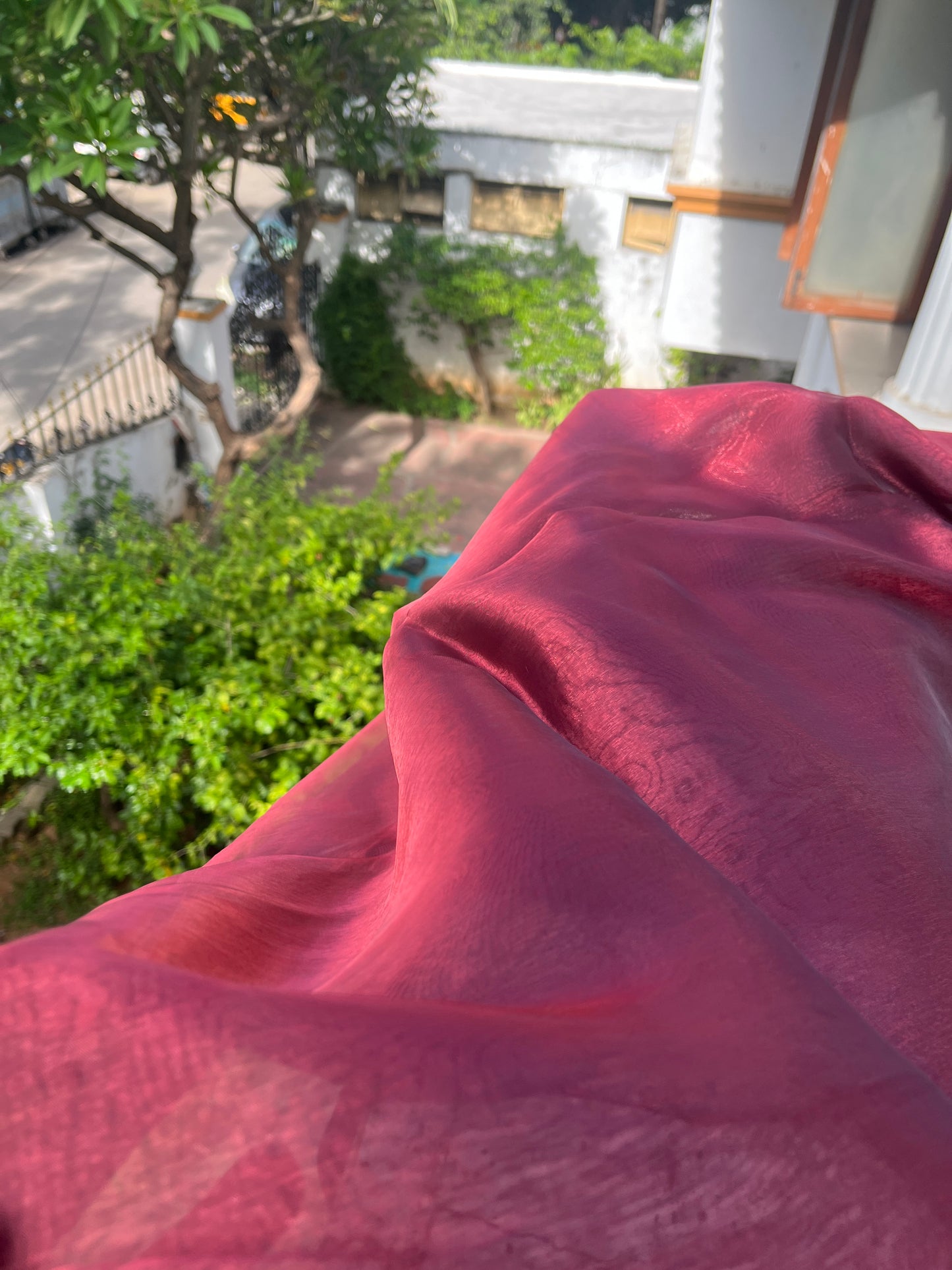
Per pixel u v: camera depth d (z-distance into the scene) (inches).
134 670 217.2
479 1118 12.3
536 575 38.0
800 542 43.0
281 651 218.1
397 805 43.8
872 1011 20.7
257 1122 12.1
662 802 26.1
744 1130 12.6
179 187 327.9
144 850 217.2
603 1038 13.9
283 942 24.9
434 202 539.8
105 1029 12.9
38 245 629.0
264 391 523.8
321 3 335.0
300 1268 11.2
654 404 63.7
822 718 31.1
